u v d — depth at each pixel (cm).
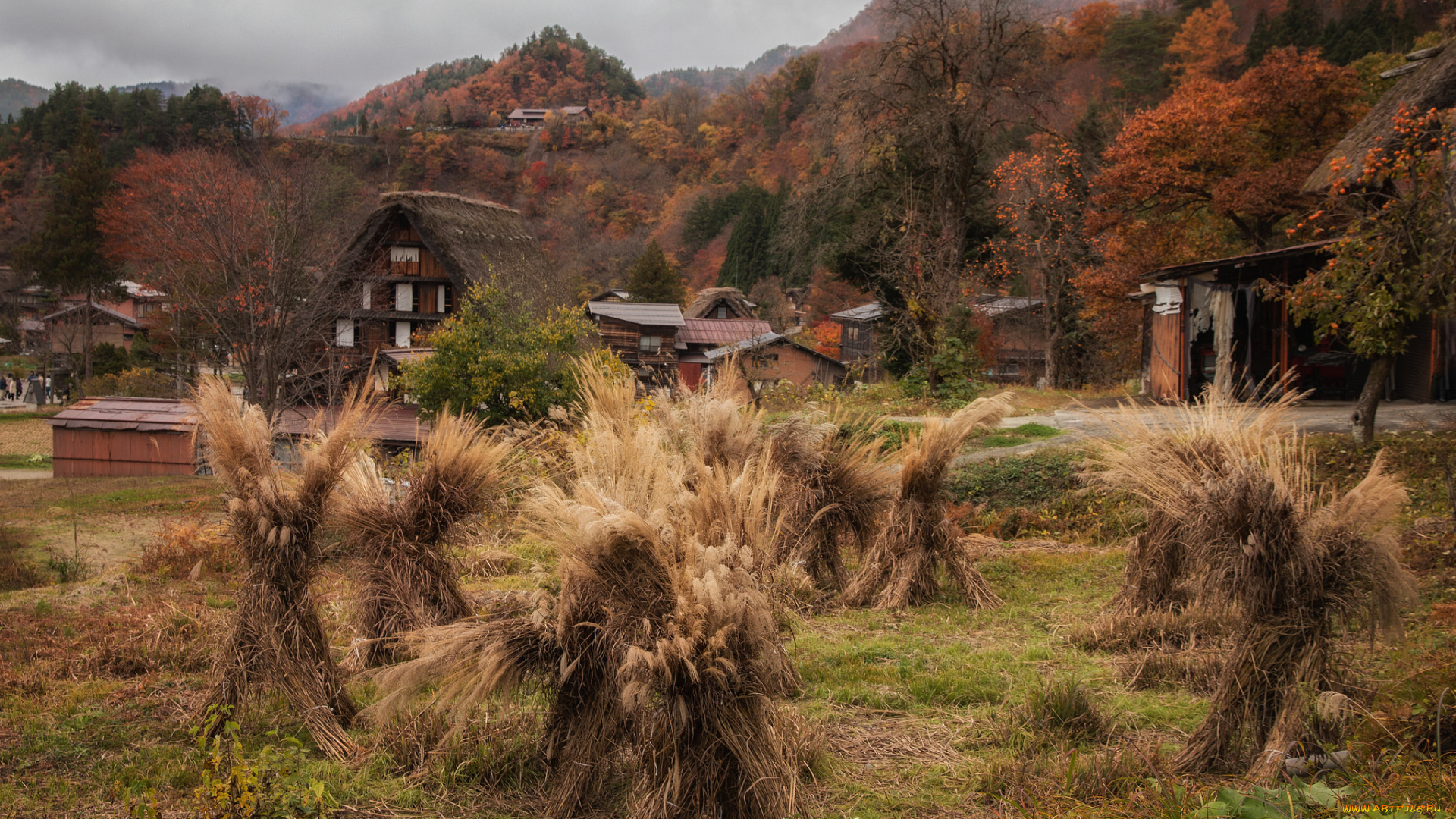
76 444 2348
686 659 297
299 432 1883
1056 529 1060
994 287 3066
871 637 609
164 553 930
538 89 13000
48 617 674
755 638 313
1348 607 362
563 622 341
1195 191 2330
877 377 3281
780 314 4988
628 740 353
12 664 554
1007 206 2680
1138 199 2362
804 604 671
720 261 6931
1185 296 1677
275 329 1977
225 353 2130
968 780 378
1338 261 1030
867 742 426
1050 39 2678
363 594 531
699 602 302
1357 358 1567
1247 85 2300
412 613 524
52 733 440
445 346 1627
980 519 1123
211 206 1945
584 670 347
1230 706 368
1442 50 1527
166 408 2402
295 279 2023
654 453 381
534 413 1598
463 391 1597
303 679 427
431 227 2533
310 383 2028
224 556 902
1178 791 319
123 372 3916
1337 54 3594
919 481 706
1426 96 1432
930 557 708
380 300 2681
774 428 716
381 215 2583
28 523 1510
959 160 2503
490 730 414
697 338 4228
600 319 3916
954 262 2458
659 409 617
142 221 2419
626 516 314
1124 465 474
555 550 363
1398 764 308
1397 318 1007
